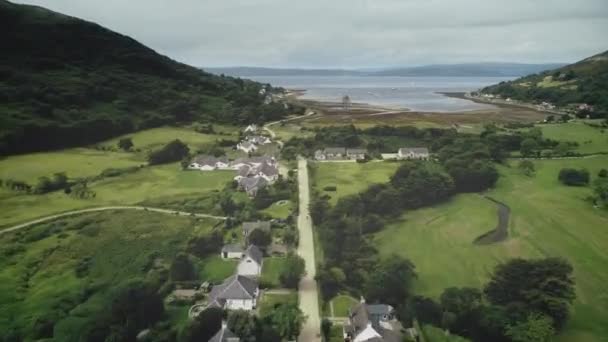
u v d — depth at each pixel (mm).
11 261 107625
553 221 134625
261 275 105750
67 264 108312
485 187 165125
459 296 88625
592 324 86125
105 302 89312
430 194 151500
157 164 195375
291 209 144875
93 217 134500
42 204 144500
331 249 114062
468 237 127125
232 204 142625
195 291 98875
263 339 79312
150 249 116750
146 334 81562
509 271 91188
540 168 183125
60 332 81000
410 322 86375
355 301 95688
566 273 90062
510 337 77938
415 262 112438
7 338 80000
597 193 149250
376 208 141500
